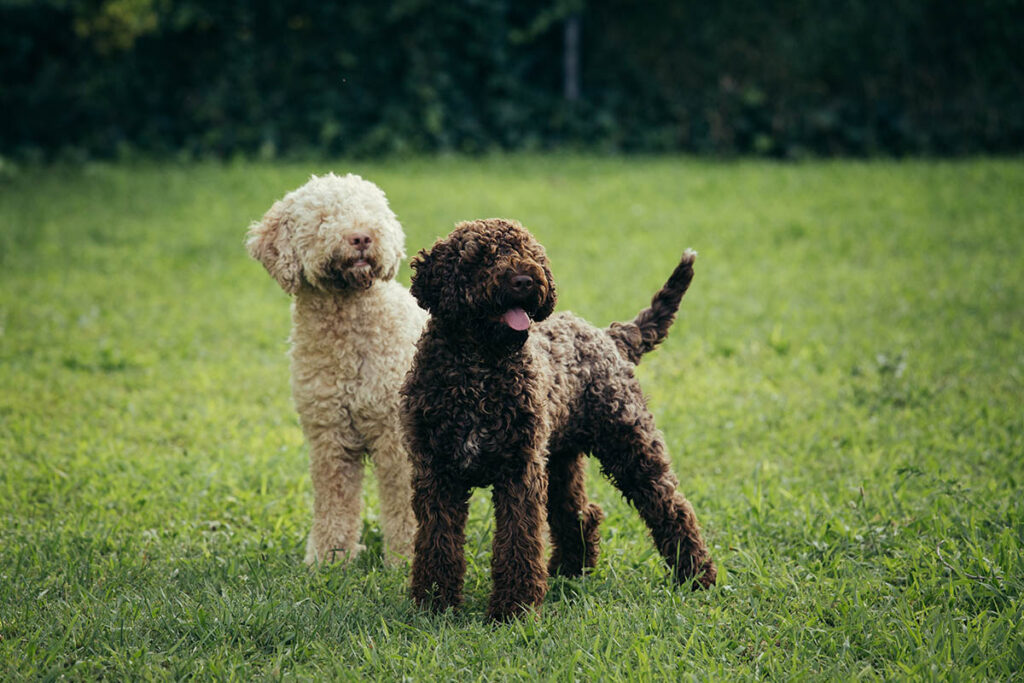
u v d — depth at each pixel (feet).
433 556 13.33
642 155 59.52
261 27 58.95
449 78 60.23
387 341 15.33
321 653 12.28
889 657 12.19
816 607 13.24
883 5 57.72
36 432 21.54
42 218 42.70
